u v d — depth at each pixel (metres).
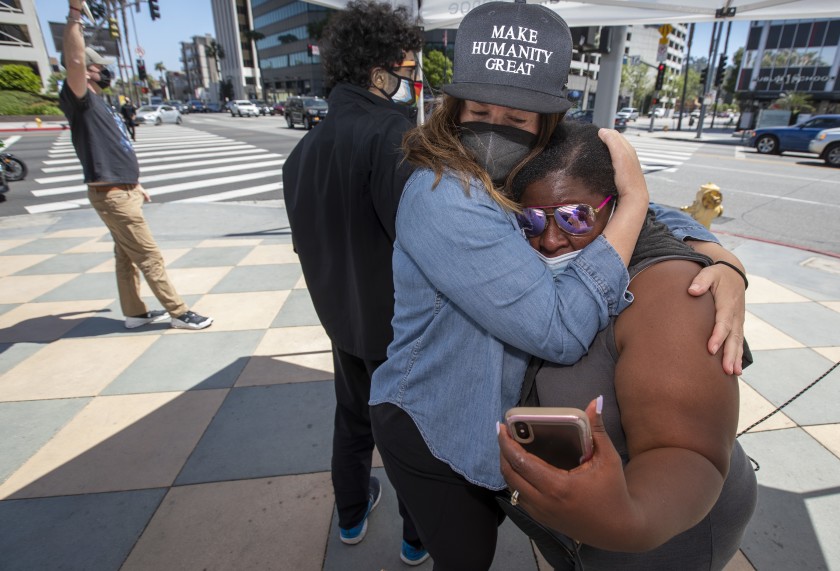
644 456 0.77
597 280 0.86
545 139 1.00
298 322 3.77
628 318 0.88
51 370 3.11
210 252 5.55
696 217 3.29
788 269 4.98
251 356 3.27
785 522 1.94
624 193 0.95
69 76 2.87
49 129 27.72
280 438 2.46
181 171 11.99
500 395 0.97
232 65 94.31
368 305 1.42
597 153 0.94
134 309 3.65
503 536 1.94
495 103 0.88
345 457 1.77
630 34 77.25
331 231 1.43
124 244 3.38
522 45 0.88
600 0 2.99
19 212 7.82
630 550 0.68
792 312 3.88
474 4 3.07
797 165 13.52
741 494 1.01
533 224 0.95
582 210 0.90
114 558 1.83
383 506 2.09
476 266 0.84
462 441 1.00
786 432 2.46
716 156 15.70
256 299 4.22
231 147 17.20
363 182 1.29
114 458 2.34
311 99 26.08
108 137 3.08
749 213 7.80
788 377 2.95
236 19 88.00
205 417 2.63
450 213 0.85
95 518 2.00
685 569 0.98
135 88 52.69
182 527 1.96
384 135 1.26
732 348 0.80
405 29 1.55
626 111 45.22
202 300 4.21
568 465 0.68
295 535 1.93
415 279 0.99
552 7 3.42
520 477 0.68
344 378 1.65
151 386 2.93
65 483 2.18
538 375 0.97
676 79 78.94
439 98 1.06
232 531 1.95
